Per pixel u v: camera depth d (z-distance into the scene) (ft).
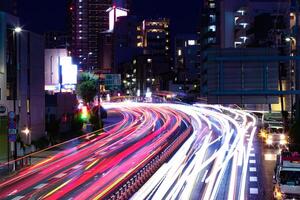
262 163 140.56
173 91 618.03
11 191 107.55
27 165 146.41
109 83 484.33
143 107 483.10
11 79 178.40
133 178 116.16
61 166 144.36
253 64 103.91
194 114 352.69
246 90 103.71
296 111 158.40
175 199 91.50
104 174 126.21
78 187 109.40
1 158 161.48
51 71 298.97
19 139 174.70
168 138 220.64
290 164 84.02
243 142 193.16
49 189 108.58
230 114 325.21
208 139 209.15
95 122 281.13
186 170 128.06
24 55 191.42
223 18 417.90
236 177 117.60
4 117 165.89
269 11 387.14
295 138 155.22
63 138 222.07
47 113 240.32
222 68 104.12
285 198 77.97
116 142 211.61
